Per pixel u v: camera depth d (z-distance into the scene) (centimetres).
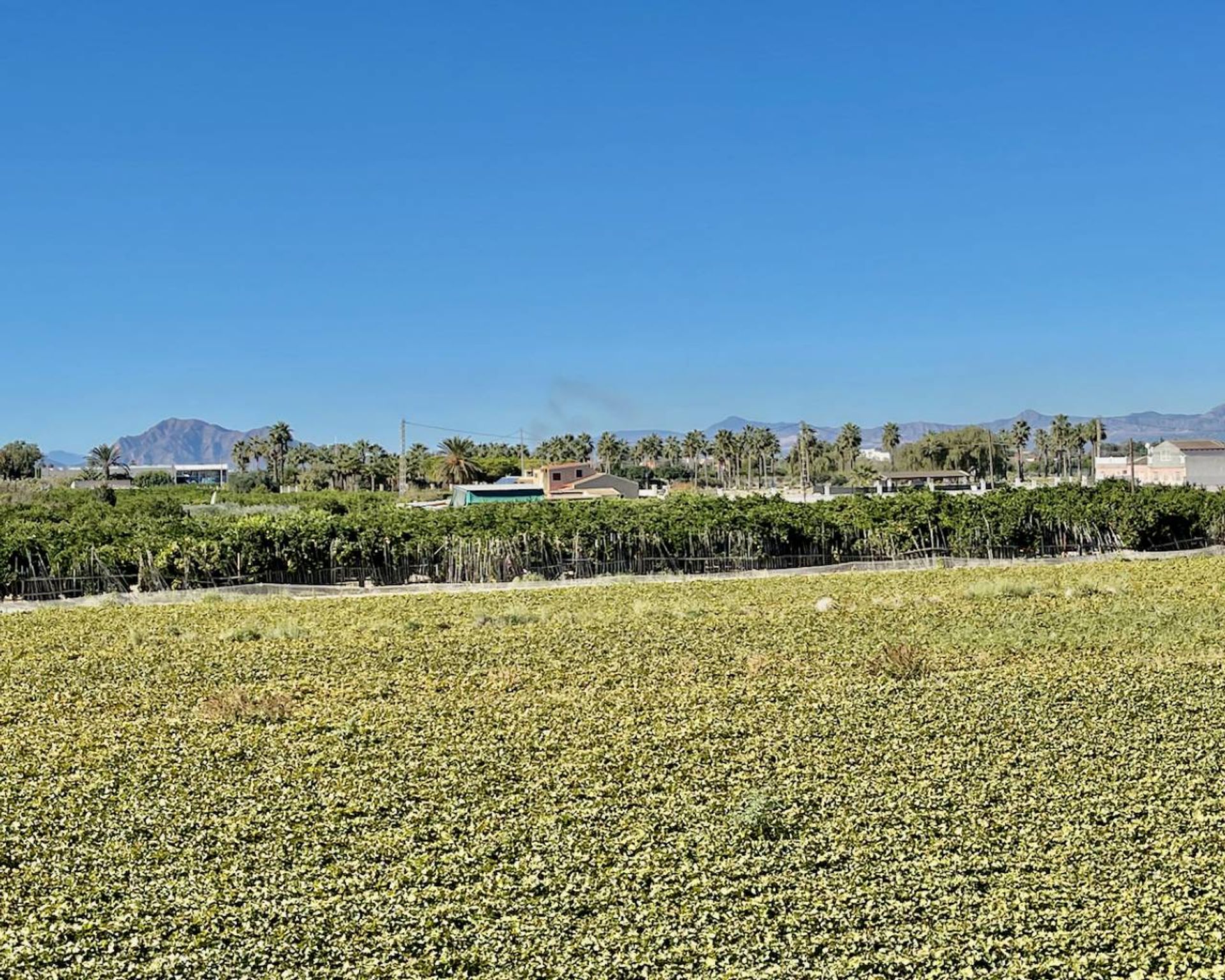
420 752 2058
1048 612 3662
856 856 1503
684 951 1254
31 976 1238
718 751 2016
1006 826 1606
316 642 3353
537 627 3575
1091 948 1259
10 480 14612
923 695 2438
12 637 3572
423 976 1227
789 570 5872
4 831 1680
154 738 2202
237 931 1330
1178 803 1678
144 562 5244
